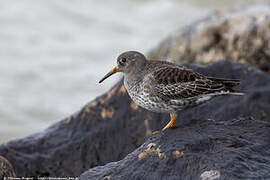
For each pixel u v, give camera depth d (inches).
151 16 1341.0
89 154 502.0
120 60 418.6
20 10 1289.4
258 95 528.4
